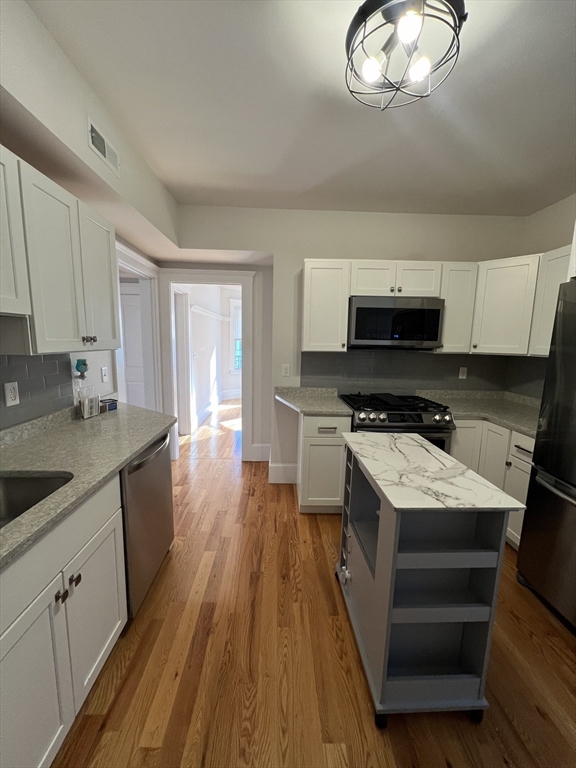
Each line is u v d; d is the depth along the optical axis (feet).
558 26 4.05
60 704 3.65
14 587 2.94
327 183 8.34
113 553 4.78
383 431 8.58
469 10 3.88
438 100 5.38
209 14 3.95
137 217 7.21
